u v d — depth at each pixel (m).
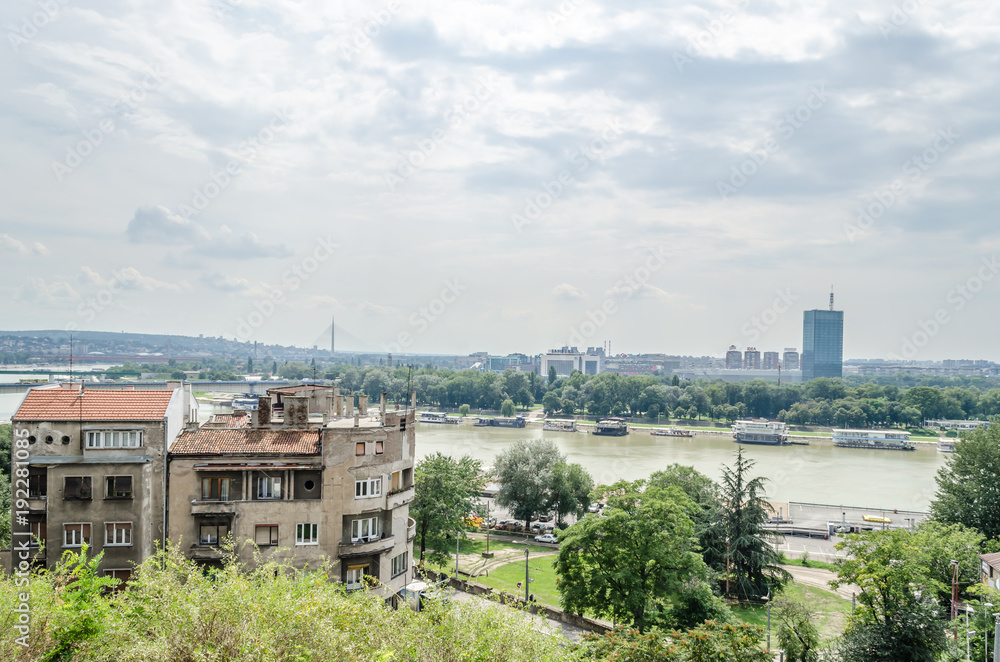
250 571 63.06
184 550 62.69
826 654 68.75
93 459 61.16
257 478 64.56
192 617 29.42
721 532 98.19
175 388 67.94
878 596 68.81
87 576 33.94
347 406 79.38
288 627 30.08
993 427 104.12
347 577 65.62
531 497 139.25
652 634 51.47
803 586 104.69
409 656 33.44
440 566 103.56
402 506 70.38
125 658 28.48
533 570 110.88
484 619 36.41
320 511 64.88
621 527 77.56
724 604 79.19
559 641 40.12
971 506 99.31
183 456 63.41
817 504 161.25
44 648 28.75
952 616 73.94
